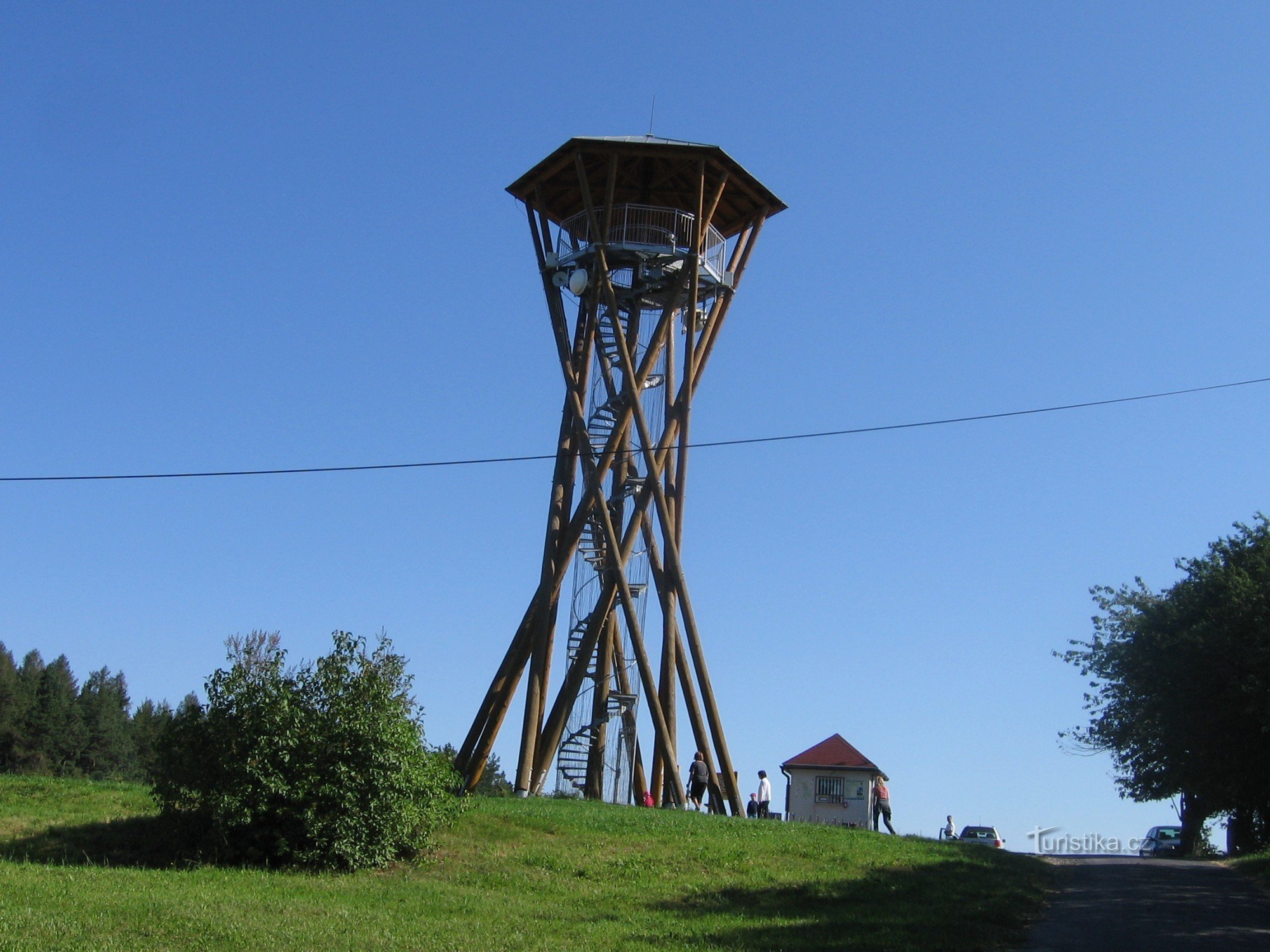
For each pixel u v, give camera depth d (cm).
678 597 3281
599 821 2511
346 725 2094
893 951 1549
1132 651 2947
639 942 1578
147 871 1905
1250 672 2577
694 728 3241
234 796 2041
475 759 3238
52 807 2417
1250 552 2795
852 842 2531
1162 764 3359
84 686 7631
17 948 1316
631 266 3475
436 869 2111
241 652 2145
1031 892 2148
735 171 3403
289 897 1759
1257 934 1761
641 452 3375
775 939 1628
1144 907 2019
